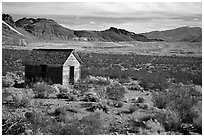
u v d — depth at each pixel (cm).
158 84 3225
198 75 4056
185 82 3722
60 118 1742
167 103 2141
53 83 3150
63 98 2438
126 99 2495
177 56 11025
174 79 4000
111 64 6644
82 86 2914
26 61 3250
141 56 10344
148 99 2564
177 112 1836
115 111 2050
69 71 3253
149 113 2017
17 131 1499
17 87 2911
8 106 2002
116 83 3288
